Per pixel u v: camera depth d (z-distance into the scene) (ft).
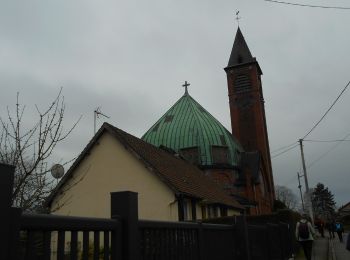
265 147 204.95
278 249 47.93
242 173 174.09
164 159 91.35
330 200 379.76
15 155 26.25
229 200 110.73
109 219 14.85
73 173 80.18
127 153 77.82
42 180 27.04
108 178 77.77
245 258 31.60
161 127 174.19
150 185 75.00
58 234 12.42
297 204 356.38
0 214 9.59
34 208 28.04
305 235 50.98
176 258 20.68
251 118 208.64
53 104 29.14
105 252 14.57
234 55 219.61
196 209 81.71
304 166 132.46
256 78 212.43
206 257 24.80
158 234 19.10
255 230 37.04
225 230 29.53
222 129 177.17
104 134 80.18
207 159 163.63
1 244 9.58
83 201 77.77
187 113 175.63
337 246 87.76
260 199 179.63
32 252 11.21
